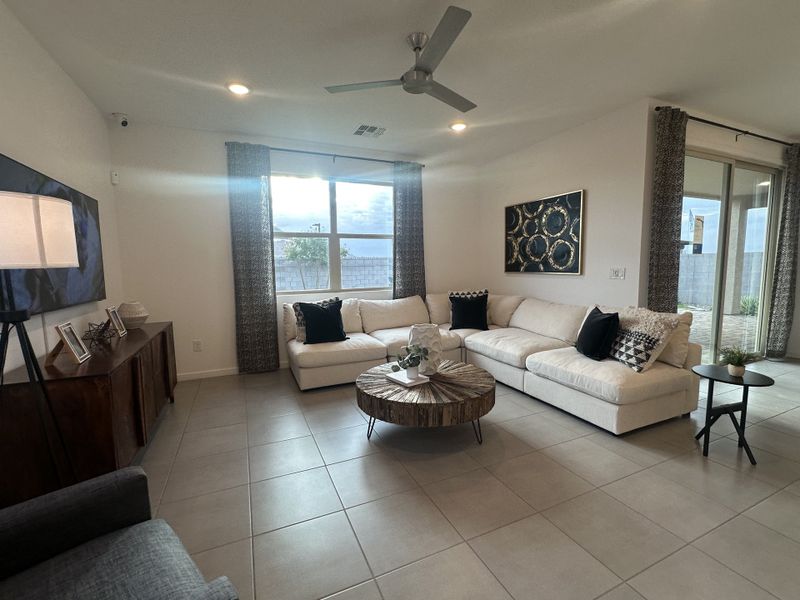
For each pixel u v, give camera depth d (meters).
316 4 2.00
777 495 1.95
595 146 3.68
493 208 5.16
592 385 2.66
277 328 4.33
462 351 4.26
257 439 2.65
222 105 3.26
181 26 2.18
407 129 3.89
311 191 4.49
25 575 0.99
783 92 3.12
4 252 1.30
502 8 2.04
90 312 2.93
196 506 1.92
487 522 1.77
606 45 2.41
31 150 2.20
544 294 4.42
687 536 1.66
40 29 2.18
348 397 3.45
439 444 2.55
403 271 4.89
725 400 3.28
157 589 0.93
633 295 3.41
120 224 3.64
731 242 4.12
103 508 1.13
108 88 2.91
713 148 3.69
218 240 4.02
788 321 4.40
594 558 1.55
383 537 1.69
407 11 2.06
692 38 2.34
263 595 1.40
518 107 3.37
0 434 1.71
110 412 1.87
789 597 1.35
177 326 3.92
